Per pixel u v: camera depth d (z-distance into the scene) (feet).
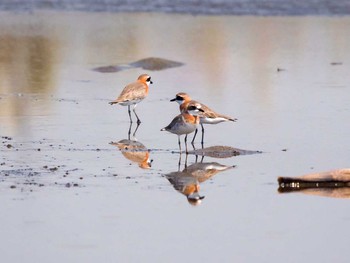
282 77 85.10
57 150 58.39
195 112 59.21
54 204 47.09
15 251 40.98
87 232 43.27
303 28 114.73
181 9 130.82
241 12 127.34
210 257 40.37
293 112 70.03
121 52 99.45
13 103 73.97
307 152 57.98
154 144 60.85
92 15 127.85
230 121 62.90
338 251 40.98
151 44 104.12
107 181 51.42
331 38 107.55
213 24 118.32
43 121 67.41
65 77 86.02
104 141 61.41
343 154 57.21
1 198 47.93
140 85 69.00
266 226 44.29
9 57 95.76
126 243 41.88
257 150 58.80
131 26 117.70
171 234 43.14
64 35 110.42
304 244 41.81
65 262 39.70
